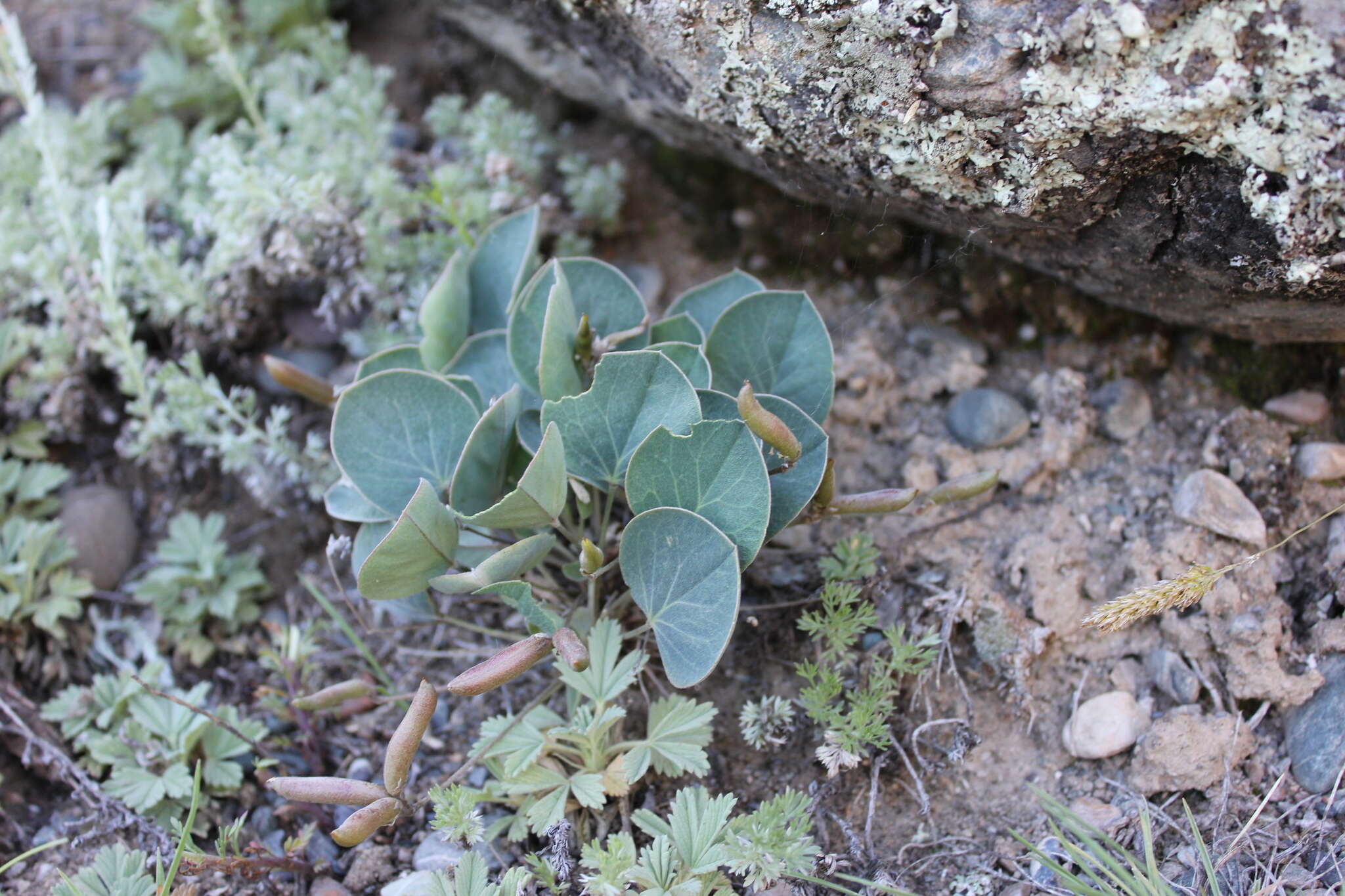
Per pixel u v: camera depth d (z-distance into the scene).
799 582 0.37
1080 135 0.32
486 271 0.38
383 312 0.40
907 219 0.37
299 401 0.42
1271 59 0.30
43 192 0.41
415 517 0.32
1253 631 0.35
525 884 0.33
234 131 0.43
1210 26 0.30
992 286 0.40
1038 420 0.38
